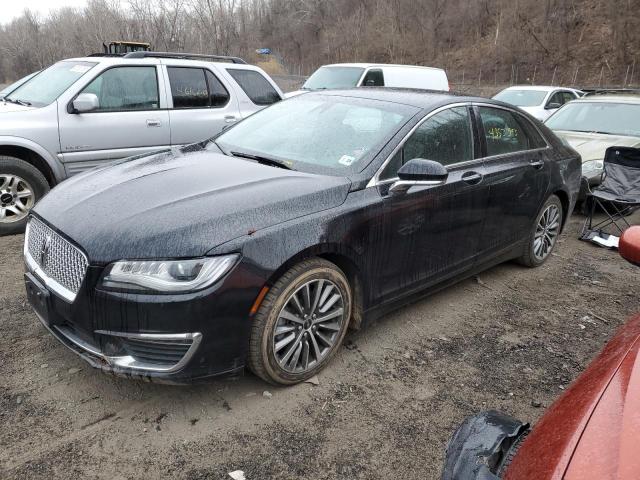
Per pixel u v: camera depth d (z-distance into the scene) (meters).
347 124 3.76
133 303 2.51
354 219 3.11
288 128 3.95
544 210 4.95
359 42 48.47
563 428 1.61
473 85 34.44
